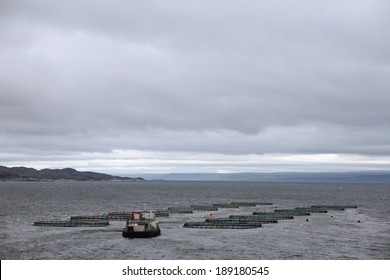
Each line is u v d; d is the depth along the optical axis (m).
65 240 109.69
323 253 96.75
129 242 107.38
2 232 122.81
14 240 109.31
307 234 124.00
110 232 123.38
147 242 107.44
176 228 133.75
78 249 98.62
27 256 91.38
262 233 124.69
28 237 114.19
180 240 110.88
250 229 132.75
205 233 123.44
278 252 97.31
